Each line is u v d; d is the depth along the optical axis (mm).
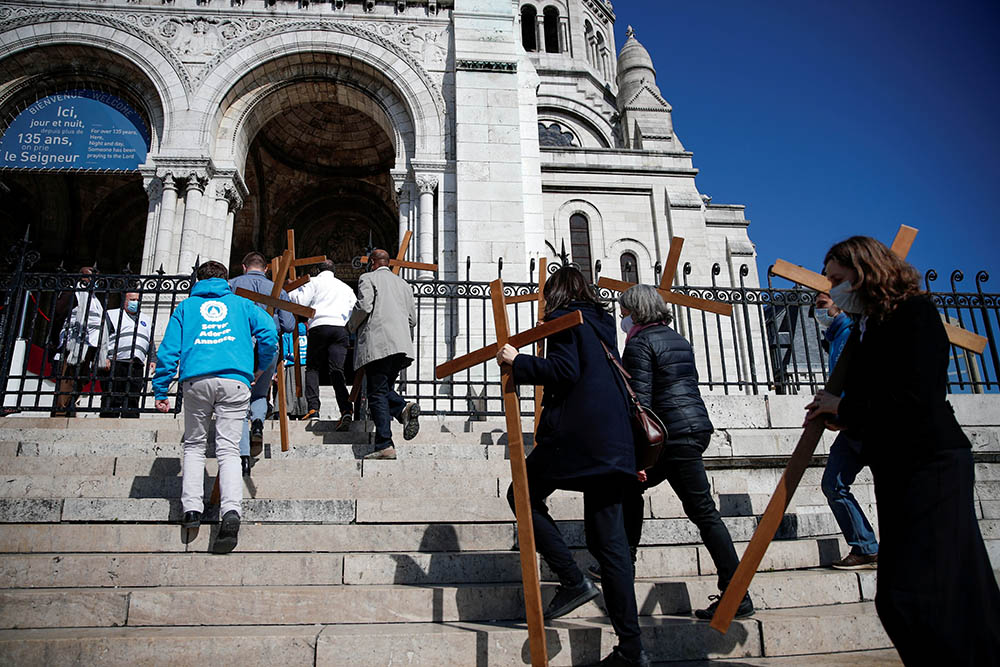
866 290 2564
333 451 5691
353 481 4875
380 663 2941
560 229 21953
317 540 4055
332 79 13672
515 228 12453
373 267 6207
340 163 18734
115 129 12781
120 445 5539
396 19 13836
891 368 2402
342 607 3365
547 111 30844
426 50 13734
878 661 3115
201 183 12375
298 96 14000
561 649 3053
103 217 18500
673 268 5062
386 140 18172
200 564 3686
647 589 3625
